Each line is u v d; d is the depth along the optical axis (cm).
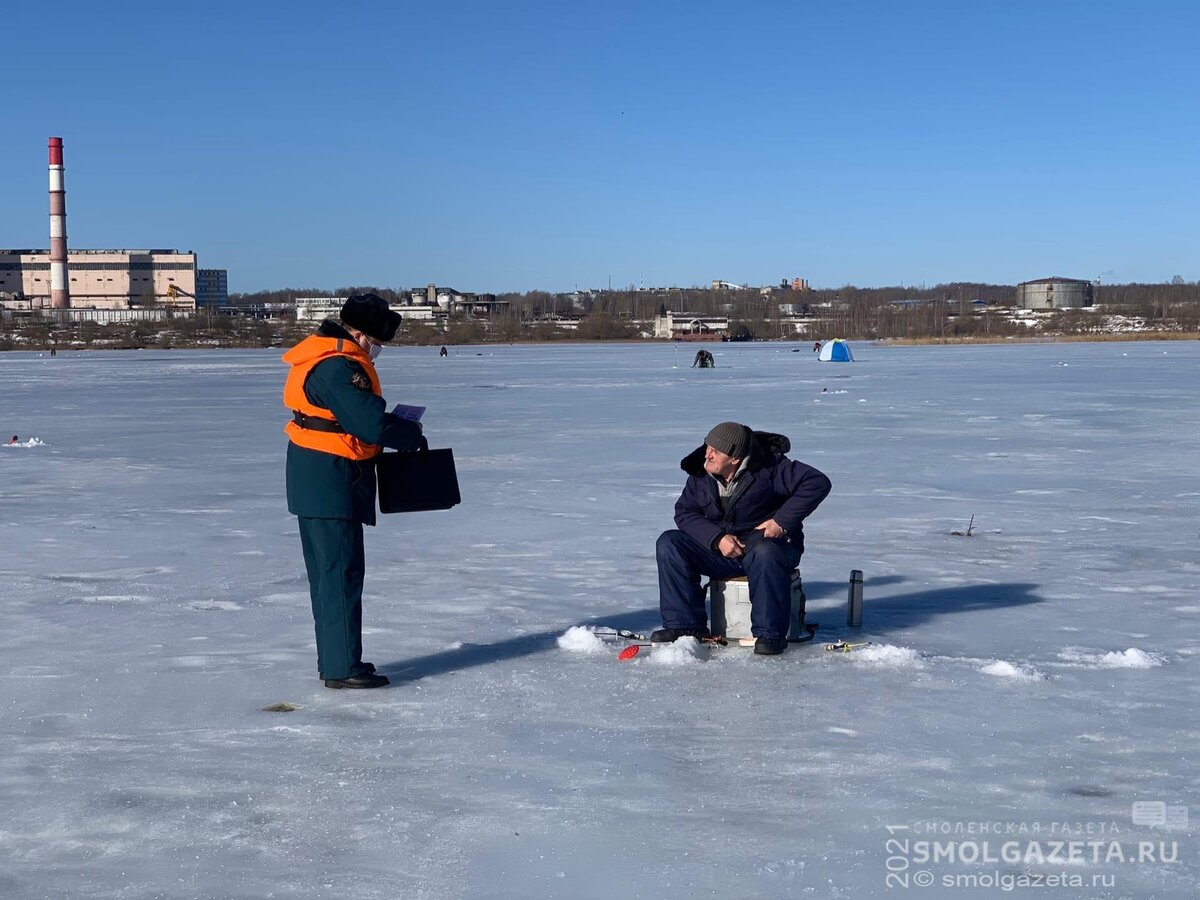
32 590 854
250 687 602
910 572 923
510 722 541
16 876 380
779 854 396
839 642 685
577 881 376
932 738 516
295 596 834
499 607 796
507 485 1505
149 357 9488
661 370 5972
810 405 3112
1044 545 1045
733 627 680
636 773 473
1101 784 462
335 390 589
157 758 493
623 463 1769
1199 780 466
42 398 3762
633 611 782
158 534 1117
